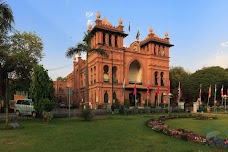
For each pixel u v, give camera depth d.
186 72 79.38
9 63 22.89
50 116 19.86
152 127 15.58
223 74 62.75
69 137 11.97
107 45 49.88
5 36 22.89
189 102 69.44
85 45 27.88
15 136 12.32
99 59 48.16
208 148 9.23
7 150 9.17
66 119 22.64
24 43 34.06
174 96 68.44
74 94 70.06
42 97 22.11
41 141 10.91
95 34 50.31
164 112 36.75
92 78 51.72
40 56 36.16
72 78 74.31
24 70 30.08
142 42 59.41
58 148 9.48
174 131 12.62
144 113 33.50
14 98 37.59
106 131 14.20
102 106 44.56
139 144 10.29
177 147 9.70
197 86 64.06
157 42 57.59
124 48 52.91
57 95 84.31
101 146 9.85
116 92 50.38
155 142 10.74
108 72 49.66
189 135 11.39
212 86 61.50
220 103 64.31
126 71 53.16
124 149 9.34
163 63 58.53
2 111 34.91
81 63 64.62
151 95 55.66
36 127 16.09
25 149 9.33
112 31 50.22
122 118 24.45
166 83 58.44
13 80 29.03
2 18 16.03
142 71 56.06
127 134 13.05
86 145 10.03
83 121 20.84
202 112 40.41
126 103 47.28
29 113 26.19
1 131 14.16
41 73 22.33
